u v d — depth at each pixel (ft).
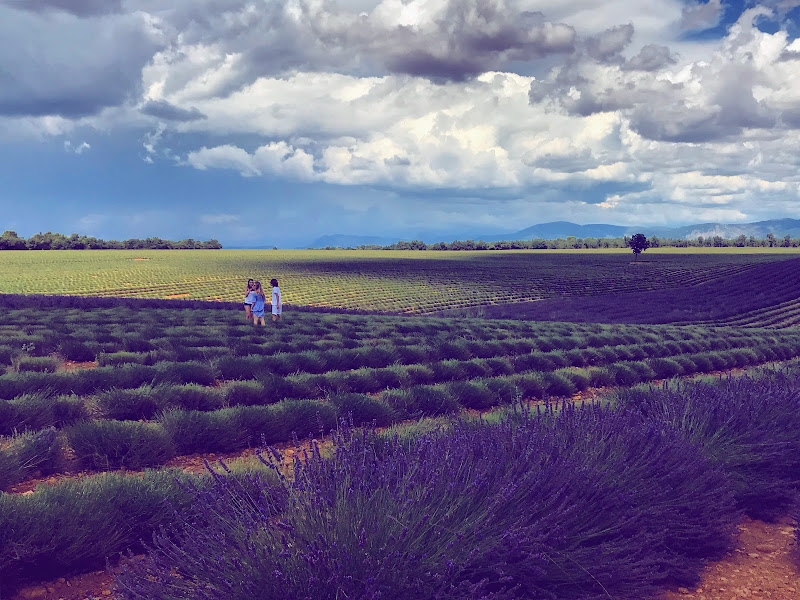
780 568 13.46
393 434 18.30
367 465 12.55
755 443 18.29
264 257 486.79
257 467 18.98
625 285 261.85
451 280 286.66
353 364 50.57
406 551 9.86
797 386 25.32
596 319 146.30
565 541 11.49
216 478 12.32
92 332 60.90
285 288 245.04
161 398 30.96
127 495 15.31
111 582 13.42
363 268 362.12
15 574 13.30
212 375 41.09
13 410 26.50
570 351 60.44
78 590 13.03
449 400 34.50
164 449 23.94
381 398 34.30
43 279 271.08
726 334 93.20
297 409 28.81
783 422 20.18
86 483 16.40
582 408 18.26
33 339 52.26
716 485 15.55
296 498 10.97
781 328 132.57
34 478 21.27
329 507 10.69
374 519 10.51
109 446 22.76
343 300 205.77
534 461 13.53
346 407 30.19
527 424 16.85
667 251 577.43
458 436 15.10
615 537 12.64
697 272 299.79
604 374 49.29
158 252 567.18
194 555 10.55
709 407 20.35
